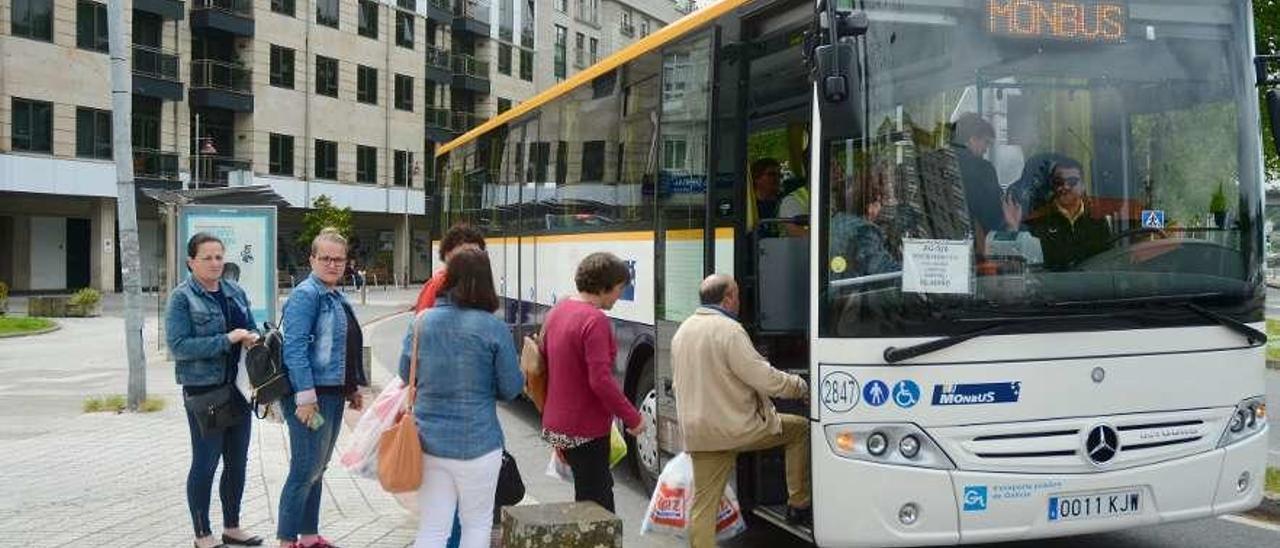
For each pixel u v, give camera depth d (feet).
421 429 16.76
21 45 135.95
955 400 17.95
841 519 18.02
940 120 18.38
